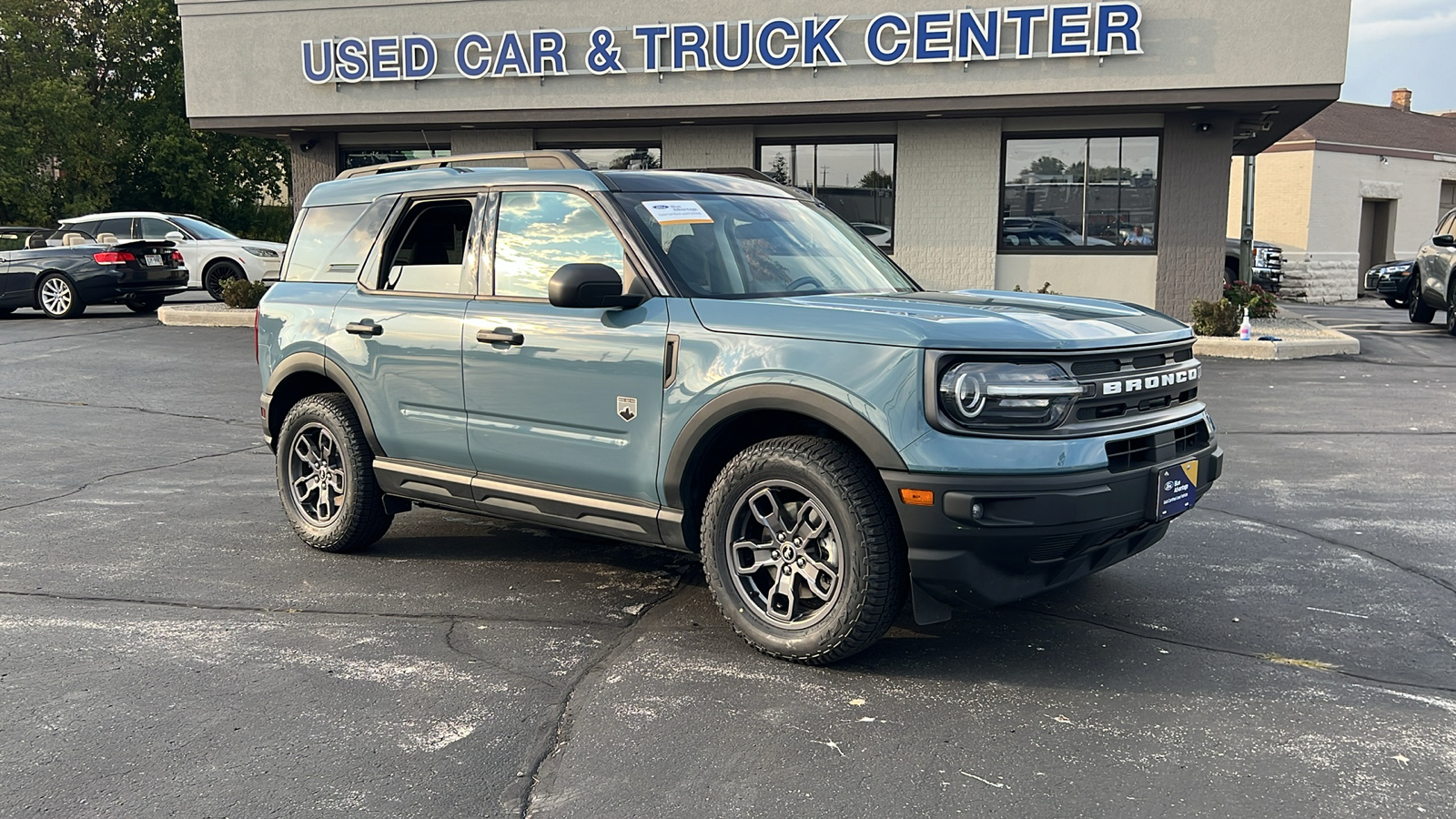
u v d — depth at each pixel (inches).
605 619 178.2
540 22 624.1
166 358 521.3
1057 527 140.2
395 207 207.3
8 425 361.7
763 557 160.6
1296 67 528.7
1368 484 272.8
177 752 130.6
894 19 569.6
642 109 614.9
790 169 641.0
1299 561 208.5
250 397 419.5
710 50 596.7
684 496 164.7
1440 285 652.1
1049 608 182.5
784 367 150.9
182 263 763.4
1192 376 166.6
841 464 147.8
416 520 246.7
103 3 1547.7
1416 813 114.9
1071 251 608.1
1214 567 205.2
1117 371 151.4
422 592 192.9
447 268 196.9
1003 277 619.2
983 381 139.6
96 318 719.1
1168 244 590.9
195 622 176.4
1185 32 539.2
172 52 1550.2
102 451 321.1
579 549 221.5
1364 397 406.9
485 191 192.9
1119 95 551.8
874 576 146.2
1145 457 152.5
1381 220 1173.7
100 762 128.0
